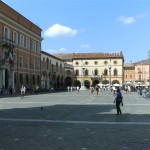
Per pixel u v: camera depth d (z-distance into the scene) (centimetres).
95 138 904
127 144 820
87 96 4022
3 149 752
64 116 1503
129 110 1839
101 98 3444
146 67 11306
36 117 1458
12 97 3588
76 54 11069
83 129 1083
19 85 5466
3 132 1011
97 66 10456
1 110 1830
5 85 4912
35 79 6469
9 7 5041
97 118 1419
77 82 10594
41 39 6975
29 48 6100
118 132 1017
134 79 11500
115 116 1503
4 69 4747
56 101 2781
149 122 1275
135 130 1062
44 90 6259
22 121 1305
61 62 9044
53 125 1184
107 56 10350
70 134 973
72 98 3412
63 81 9275
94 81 10506
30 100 2931
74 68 10638
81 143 829
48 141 855
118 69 10262
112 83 10275
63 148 765
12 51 4862
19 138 899
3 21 4800
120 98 1591
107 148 768
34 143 826
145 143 836
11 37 5159
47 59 7481
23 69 5722
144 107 2078
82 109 1919
